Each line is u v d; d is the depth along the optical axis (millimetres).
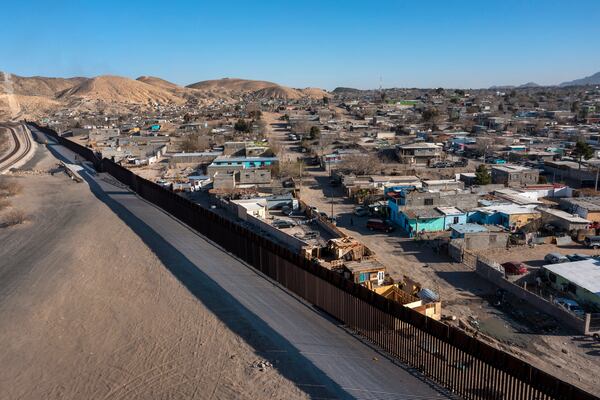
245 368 14930
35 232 34125
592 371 17078
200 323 18234
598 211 34875
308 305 19469
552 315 21391
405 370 14523
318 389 13641
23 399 13930
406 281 24375
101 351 16516
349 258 27359
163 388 14078
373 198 43062
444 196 37625
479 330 20109
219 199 43438
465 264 27891
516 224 34375
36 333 17984
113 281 23188
